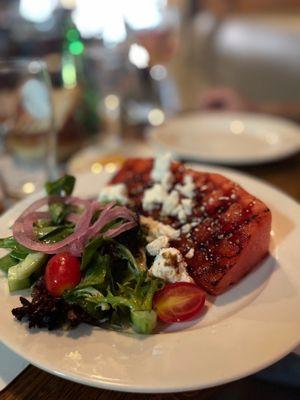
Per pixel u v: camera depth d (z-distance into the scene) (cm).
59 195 24
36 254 20
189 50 75
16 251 21
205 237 22
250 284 21
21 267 20
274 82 73
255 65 77
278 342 17
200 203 24
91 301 18
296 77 73
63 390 18
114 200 24
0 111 38
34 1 65
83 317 18
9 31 63
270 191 27
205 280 21
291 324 18
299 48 73
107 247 20
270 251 23
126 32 45
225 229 22
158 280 19
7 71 34
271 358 16
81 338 17
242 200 23
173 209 24
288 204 26
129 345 17
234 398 27
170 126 44
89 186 29
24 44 58
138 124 46
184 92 59
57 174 36
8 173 36
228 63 77
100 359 16
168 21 57
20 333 17
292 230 24
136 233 22
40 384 18
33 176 35
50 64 41
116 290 20
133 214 22
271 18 81
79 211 23
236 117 45
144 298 19
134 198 26
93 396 18
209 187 24
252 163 36
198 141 42
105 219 21
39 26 63
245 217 22
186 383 15
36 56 53
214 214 23
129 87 46
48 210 24
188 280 20
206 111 52
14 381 18
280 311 18
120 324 19
